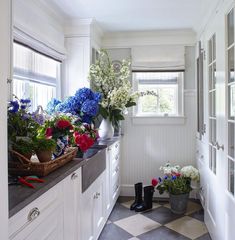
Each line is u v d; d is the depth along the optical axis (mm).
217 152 2154
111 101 2873
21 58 2223
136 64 3578
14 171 1339
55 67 2910
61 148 1542
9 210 882
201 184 3066
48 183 1197
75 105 2320
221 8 1977
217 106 2146
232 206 1709
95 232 2164
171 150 3613
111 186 2934
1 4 771
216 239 2213
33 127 1475
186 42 3516
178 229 2664
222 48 1952
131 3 2553
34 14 2268
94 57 3295
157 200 3516
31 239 1057
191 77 3572
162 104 3674
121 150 3682
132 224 2779
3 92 783
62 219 1401
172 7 2654
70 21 2963
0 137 766
